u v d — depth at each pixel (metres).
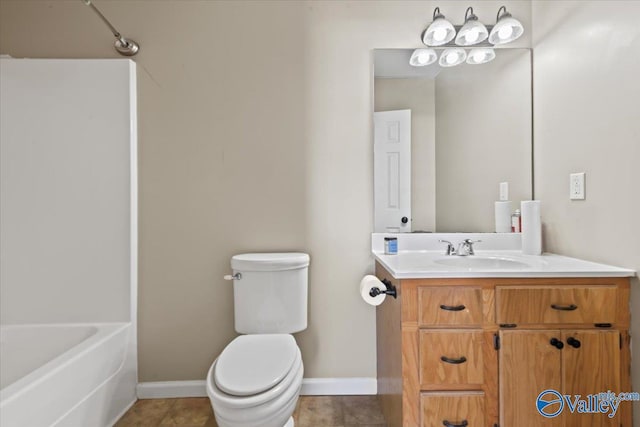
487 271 1.17
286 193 1.79
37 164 1.67
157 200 1.76
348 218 1.80
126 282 1.69
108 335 1.52
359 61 1.80
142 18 1.76
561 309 1.16
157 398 1.75
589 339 1.16
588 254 1.39
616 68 1.24
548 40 1.65
